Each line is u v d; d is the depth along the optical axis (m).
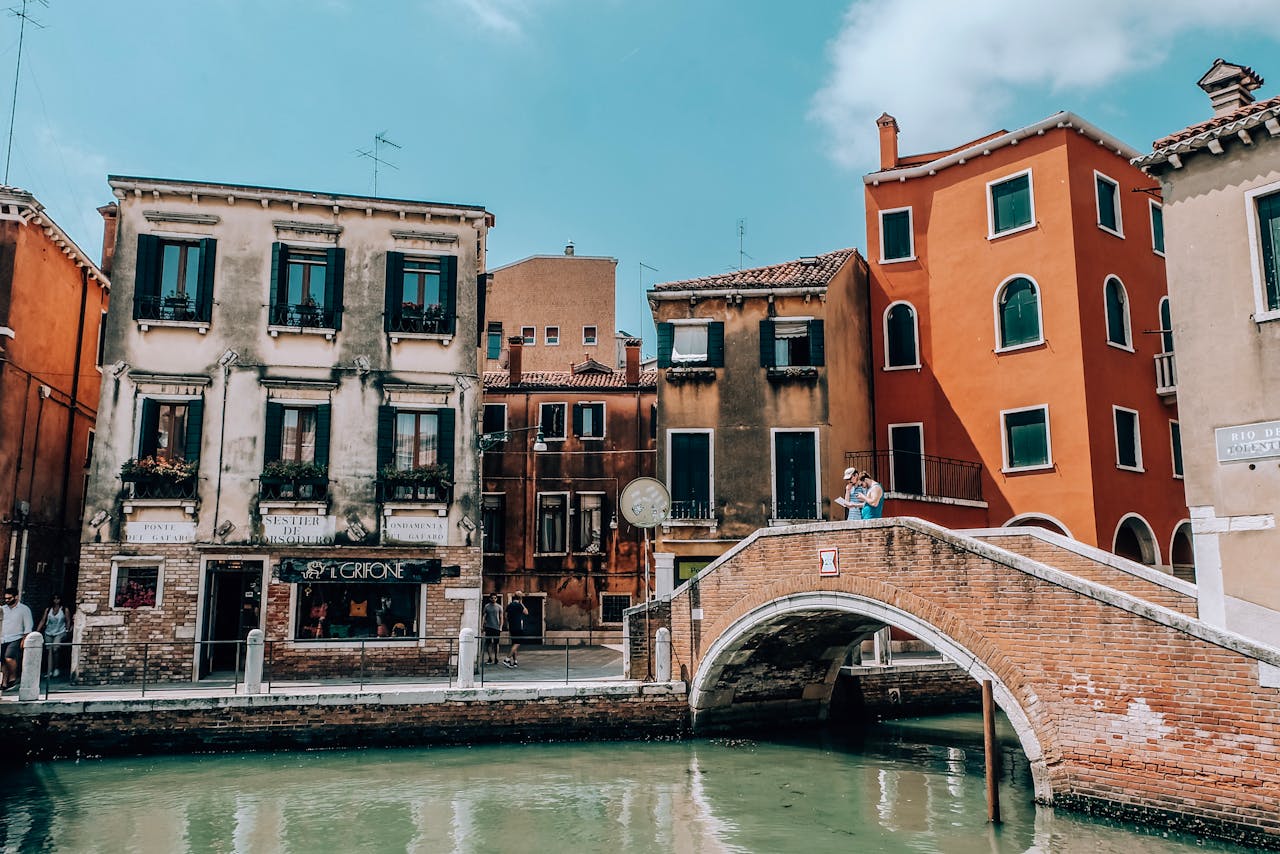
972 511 20.47
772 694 17.27
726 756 14.83
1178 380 12.72
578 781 13.04
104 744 13.60
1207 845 9.43
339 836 10.53
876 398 22.70
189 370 17.53
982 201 21.69
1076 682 10.64
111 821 10.84
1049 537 13.33
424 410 18.30
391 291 18.36
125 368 17.28
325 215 18.38
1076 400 19.72
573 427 26.39
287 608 17.12
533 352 34.41
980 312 21.44
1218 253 12.50
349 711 14.35
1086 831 10.05
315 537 17.41
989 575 11.60
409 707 14.59
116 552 16.78
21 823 10.70
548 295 34.75
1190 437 12.49
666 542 20.77
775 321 21.45
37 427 17.80
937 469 21.30
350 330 18.17
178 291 17.81
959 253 21.95
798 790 12.88
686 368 21.33
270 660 16.89
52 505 18.48
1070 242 20.11
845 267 22.38
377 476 17.78
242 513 17.25
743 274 22.67
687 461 21.12
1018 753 15.46
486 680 16.39
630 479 26.09
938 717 19.03
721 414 21.17
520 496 25.97
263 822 10.95
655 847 10.42
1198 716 9.62
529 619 25.44
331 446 17.75
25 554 17.34
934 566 12.26
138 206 17.73
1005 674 11.30
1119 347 20.59
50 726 13.44
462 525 17.92
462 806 11.75
